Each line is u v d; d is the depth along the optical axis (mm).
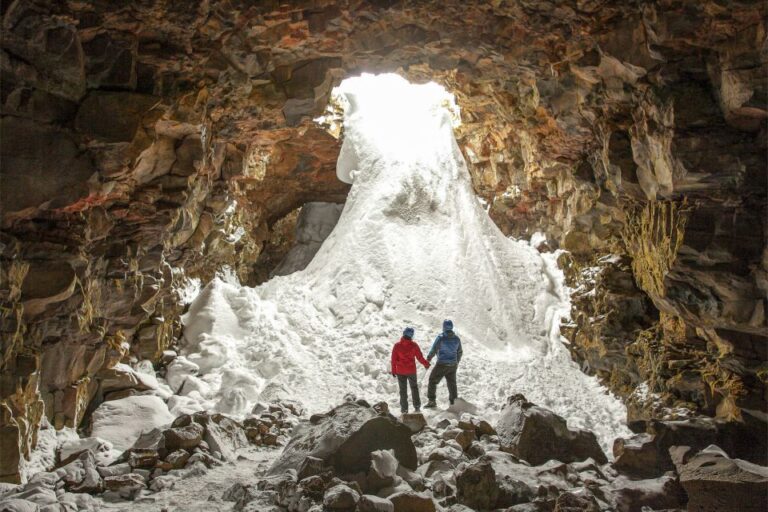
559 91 12117
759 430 9648
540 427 8828
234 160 14234
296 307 15766
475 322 15547
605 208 13578
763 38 8352
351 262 16391
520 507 7055
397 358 11484
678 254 9875
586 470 8328
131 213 10883
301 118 13016
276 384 12852
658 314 13391
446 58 12461
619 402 13273
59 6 8227
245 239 19594
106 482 7574
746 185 9281
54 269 8828
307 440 8102
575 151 13906
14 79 8180
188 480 8016
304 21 10852
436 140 18406
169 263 14273
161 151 10797
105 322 11117
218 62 10664
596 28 10211
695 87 9453
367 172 18250
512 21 11156
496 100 14758
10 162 8328
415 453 8156
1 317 8055
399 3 10789
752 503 6699
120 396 11312
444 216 17344
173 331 14289
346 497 6711
